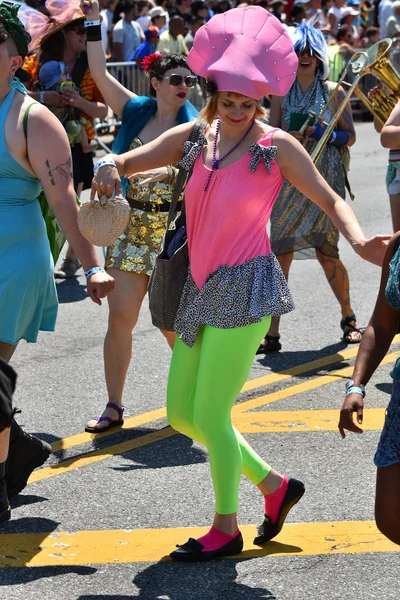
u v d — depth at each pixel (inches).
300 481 190.7
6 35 179.3
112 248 233.1
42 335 313.1
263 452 223.3
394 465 141.3
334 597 162.4
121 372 236.7
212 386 166.2
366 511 193.9
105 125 649.0
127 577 168.2
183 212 177.8
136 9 703.1
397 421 141.4
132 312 233.1
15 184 185.5
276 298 166.6
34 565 171.9
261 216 168.1
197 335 169.8
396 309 146.3
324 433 235.0
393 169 273.3
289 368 285.3
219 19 167.2
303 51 293.0
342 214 165.9
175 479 208.7
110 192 171.3
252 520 190.1
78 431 235.3
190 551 173.2
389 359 291.7
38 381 270.1
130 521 189.2
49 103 347.9
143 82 646.5
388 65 269.4
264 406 254.4
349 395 147.8
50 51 349.4
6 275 185.5
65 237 204.7
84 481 207.2
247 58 163.2
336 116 264.1
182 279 175.2
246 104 164.6
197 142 169.9
